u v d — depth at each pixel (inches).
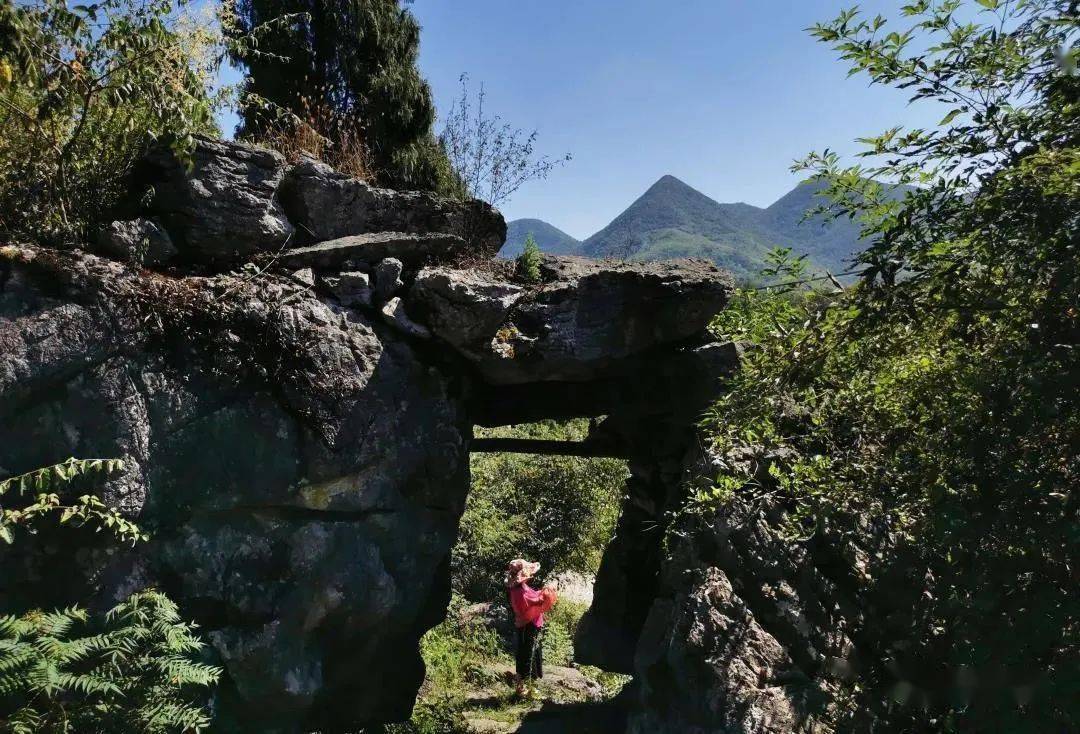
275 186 212.8
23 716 139.0
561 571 462.3
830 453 167.0
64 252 178.1
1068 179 103.1
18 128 189.0
